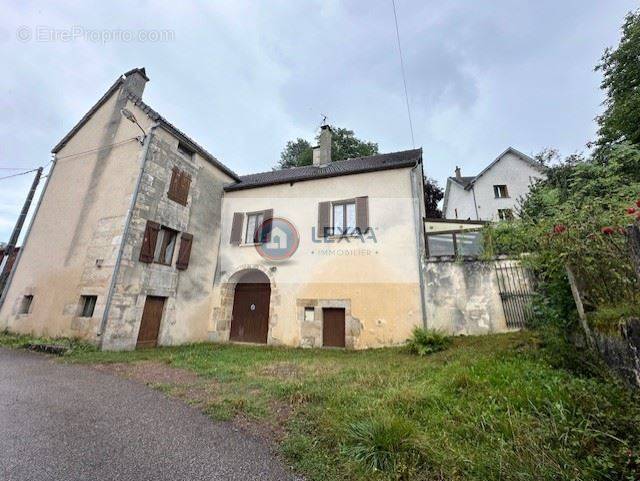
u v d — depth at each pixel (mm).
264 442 2551
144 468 2127
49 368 5031
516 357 3805
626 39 10914
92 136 9758
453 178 23266
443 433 2303
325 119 12867
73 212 8852
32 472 2035
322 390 3633
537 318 4793
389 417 2498
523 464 1782
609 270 2988
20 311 8469
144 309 7918
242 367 5309
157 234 8352
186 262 9156
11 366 5027
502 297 6711
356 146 20141
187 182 9648
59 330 7406
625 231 2697
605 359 2877
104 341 6793
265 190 10609
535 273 4844
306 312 8742
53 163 10375
